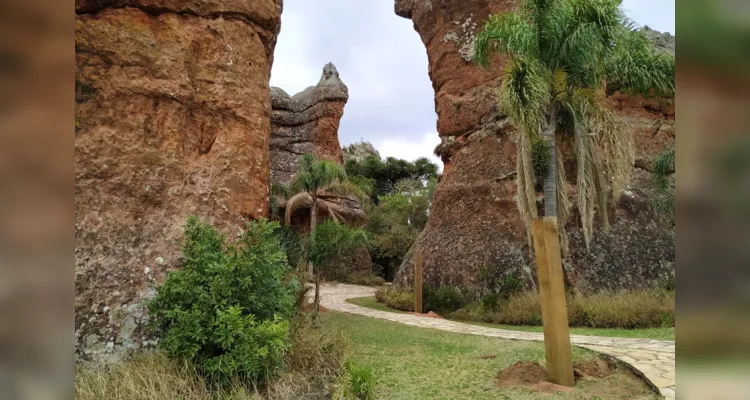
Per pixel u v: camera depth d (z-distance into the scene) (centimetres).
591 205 675
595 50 652
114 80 619
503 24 739
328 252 1268
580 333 999
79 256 554
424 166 4172
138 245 599
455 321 1330
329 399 499
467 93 1930
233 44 755
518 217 1584
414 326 1115
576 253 1413
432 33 2105
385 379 601
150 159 633
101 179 588
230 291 514
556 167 703
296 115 3166
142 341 561
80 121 585
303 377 542
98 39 614
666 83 759
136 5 654
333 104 3114
